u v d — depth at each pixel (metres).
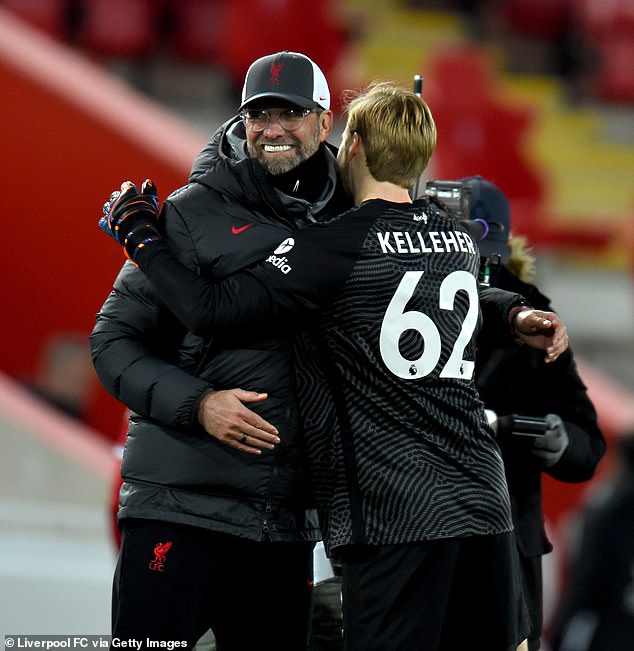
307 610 10.44
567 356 11.41
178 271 9.28
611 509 15.43
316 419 9.35
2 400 17.56
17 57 20.19
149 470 9.70
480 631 9.43
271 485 9.64
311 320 9.34
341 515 9.16
